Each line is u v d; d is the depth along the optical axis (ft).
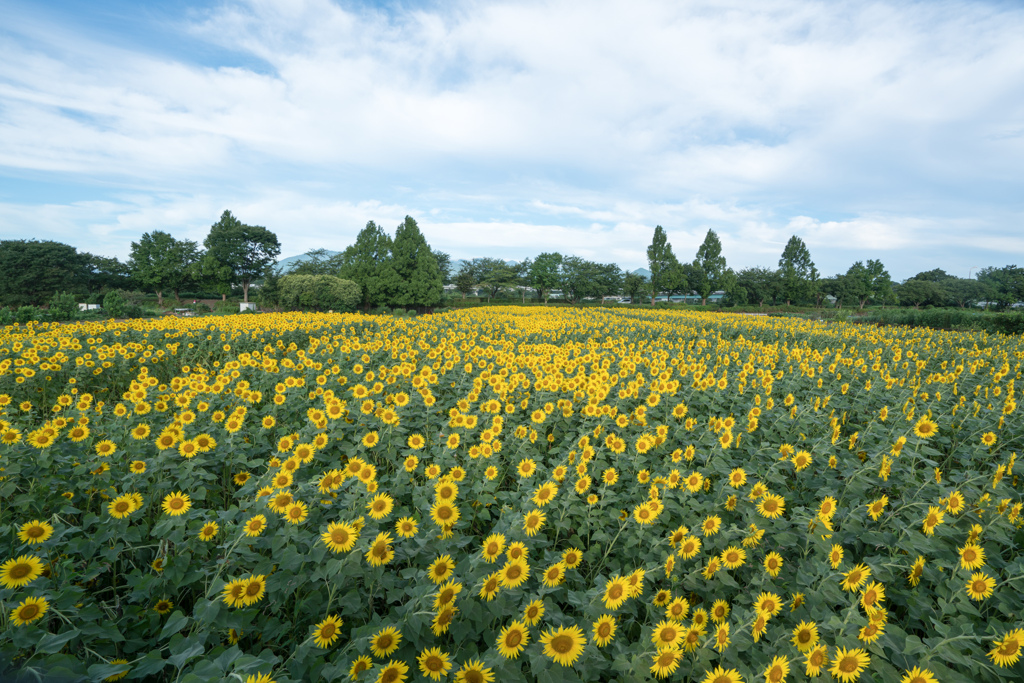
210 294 322.55
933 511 11.86
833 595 10.14
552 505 13.55
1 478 12.88
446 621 8.84
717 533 12.31
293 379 25.13
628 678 8.70
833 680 8.66
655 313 124.57
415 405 22.75
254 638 10.06
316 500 11.85
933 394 29.12
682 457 16.46
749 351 48.08
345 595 9.76
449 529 11.83
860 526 12.55
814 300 382.01
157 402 21.47
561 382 25.98
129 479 13.26
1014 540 13.65
